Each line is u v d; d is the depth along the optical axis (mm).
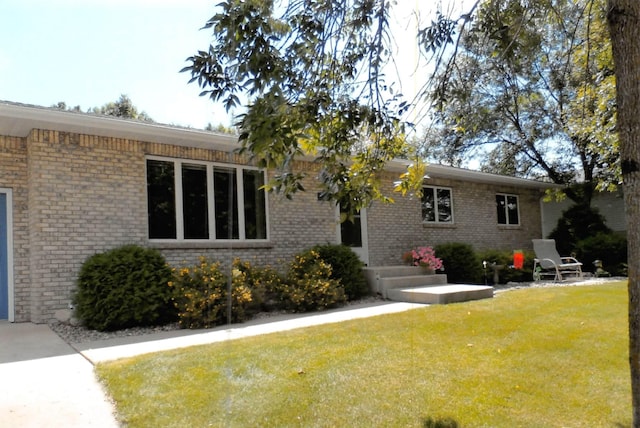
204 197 8953
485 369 4180
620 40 2180
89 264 6824
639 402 2180
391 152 3887
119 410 3461
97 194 7719
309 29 3256
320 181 3635
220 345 5172
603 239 14625
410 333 5566
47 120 6898
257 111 2607
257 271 8609
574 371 4090
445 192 13891
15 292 7531
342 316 7258
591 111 7094
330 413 3322
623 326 5586
